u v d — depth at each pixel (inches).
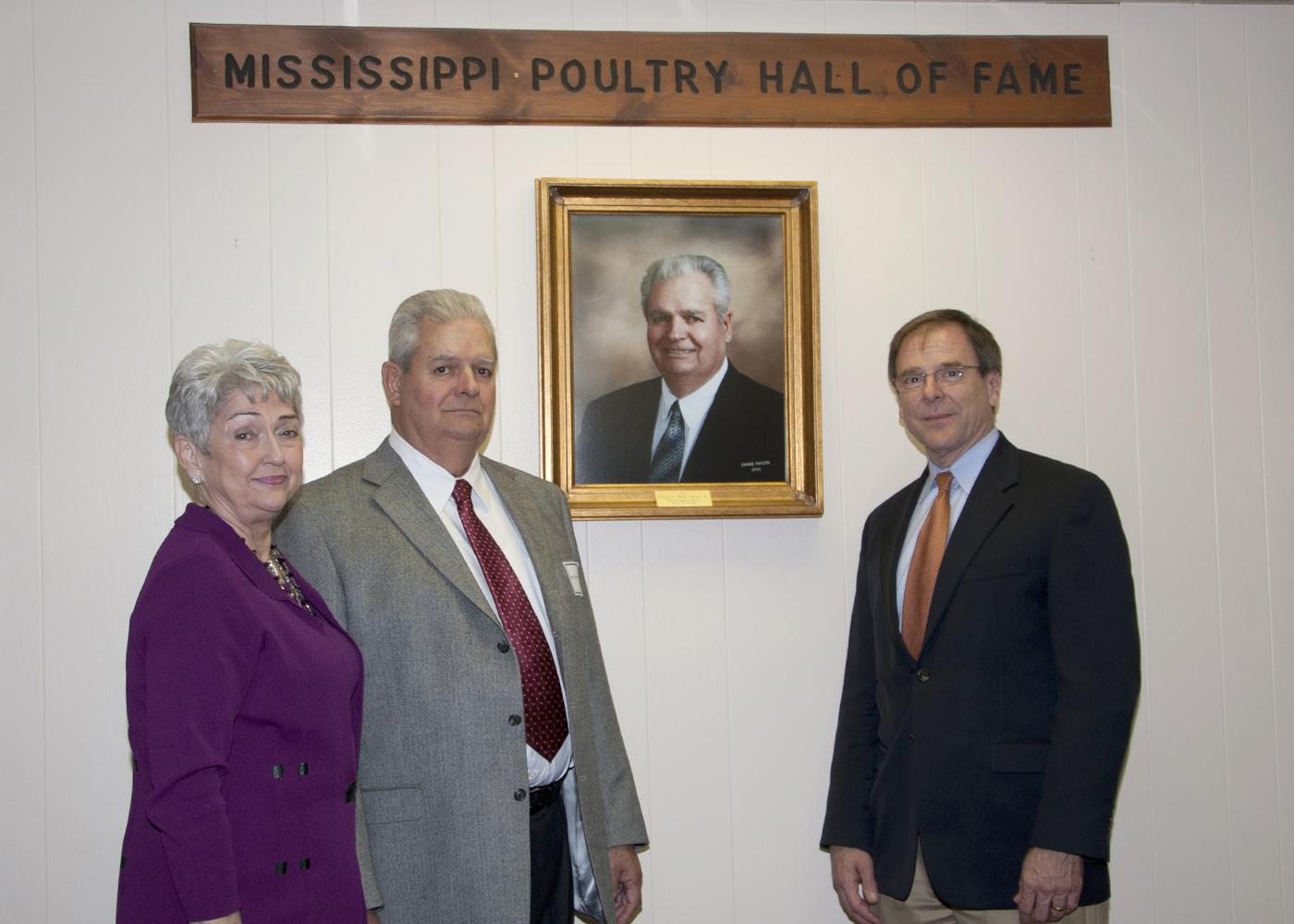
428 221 92.3
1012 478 78.3
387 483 73.7
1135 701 72.6
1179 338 97.7
